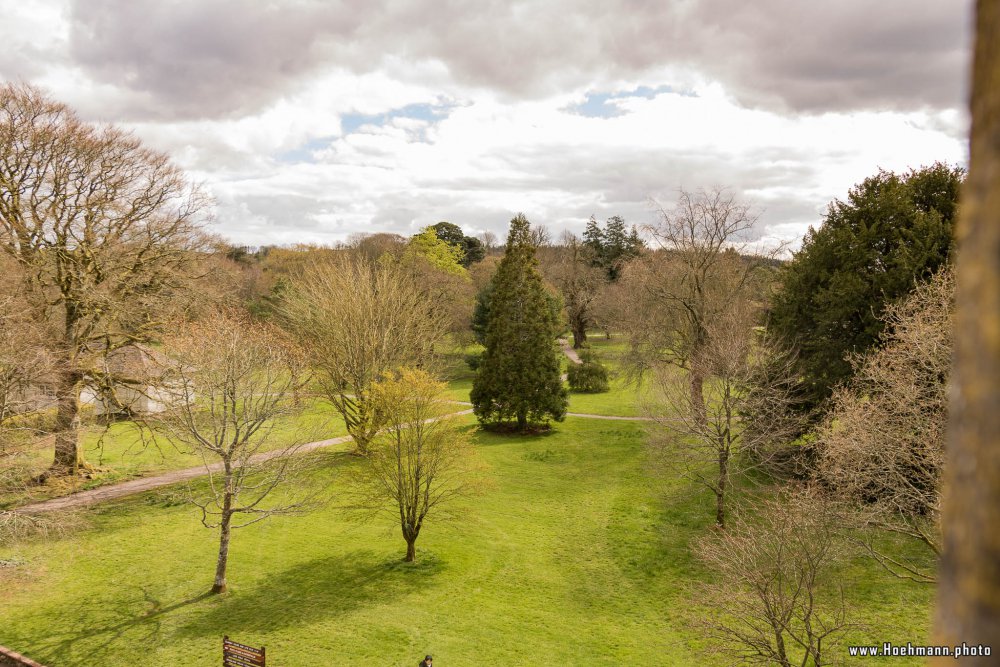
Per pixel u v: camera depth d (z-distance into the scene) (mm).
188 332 26172
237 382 21172
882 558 16141
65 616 18391
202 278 30688
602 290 74000
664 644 17172
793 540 14367
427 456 22750
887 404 16609
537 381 40750
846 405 17719
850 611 17125
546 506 28188
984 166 1432
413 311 39062
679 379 28250
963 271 1496
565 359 68250
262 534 24672
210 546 23344
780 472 27953
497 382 41219
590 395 54469
